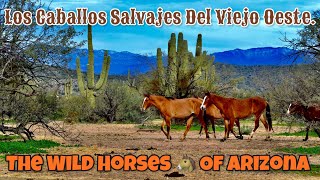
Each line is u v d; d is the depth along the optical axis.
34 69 21.17
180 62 40.19
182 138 26.25
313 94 25.00
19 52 20.12
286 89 27.09
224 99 26.52
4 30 20.19
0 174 14.32
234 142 25.16
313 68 22.45
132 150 20.39
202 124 27.73
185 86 39.88
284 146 22.75
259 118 27.11
